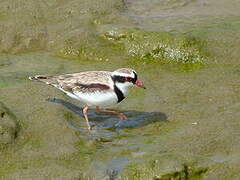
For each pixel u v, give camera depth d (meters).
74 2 19.64
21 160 11.11
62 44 17.53
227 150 11.41
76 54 17.28
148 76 15.77
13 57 17.19
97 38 17.72
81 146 11.80
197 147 11.57
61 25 18.48
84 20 18.64
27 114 12.71
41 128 12.24
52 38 18.00
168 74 15.95
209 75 15.62
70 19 18.77
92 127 12.83
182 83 15.15
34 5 19.52
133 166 10.82
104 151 11.59
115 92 12.39
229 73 15.62
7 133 11.62
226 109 13.46
